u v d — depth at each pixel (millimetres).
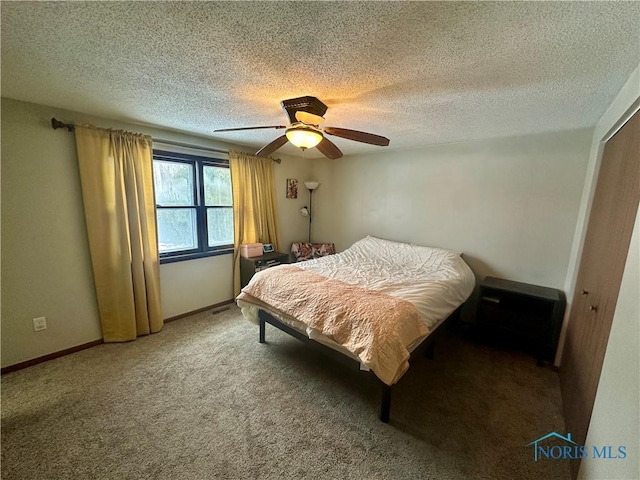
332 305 1890
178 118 2414
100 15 1041
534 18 991
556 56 1253
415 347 1882
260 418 1727
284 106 1829
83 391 1930
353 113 2148
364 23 1058
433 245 3412
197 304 3320
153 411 1763
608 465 987
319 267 2910
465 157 3062
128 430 1611
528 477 1383
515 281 2820
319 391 1990
